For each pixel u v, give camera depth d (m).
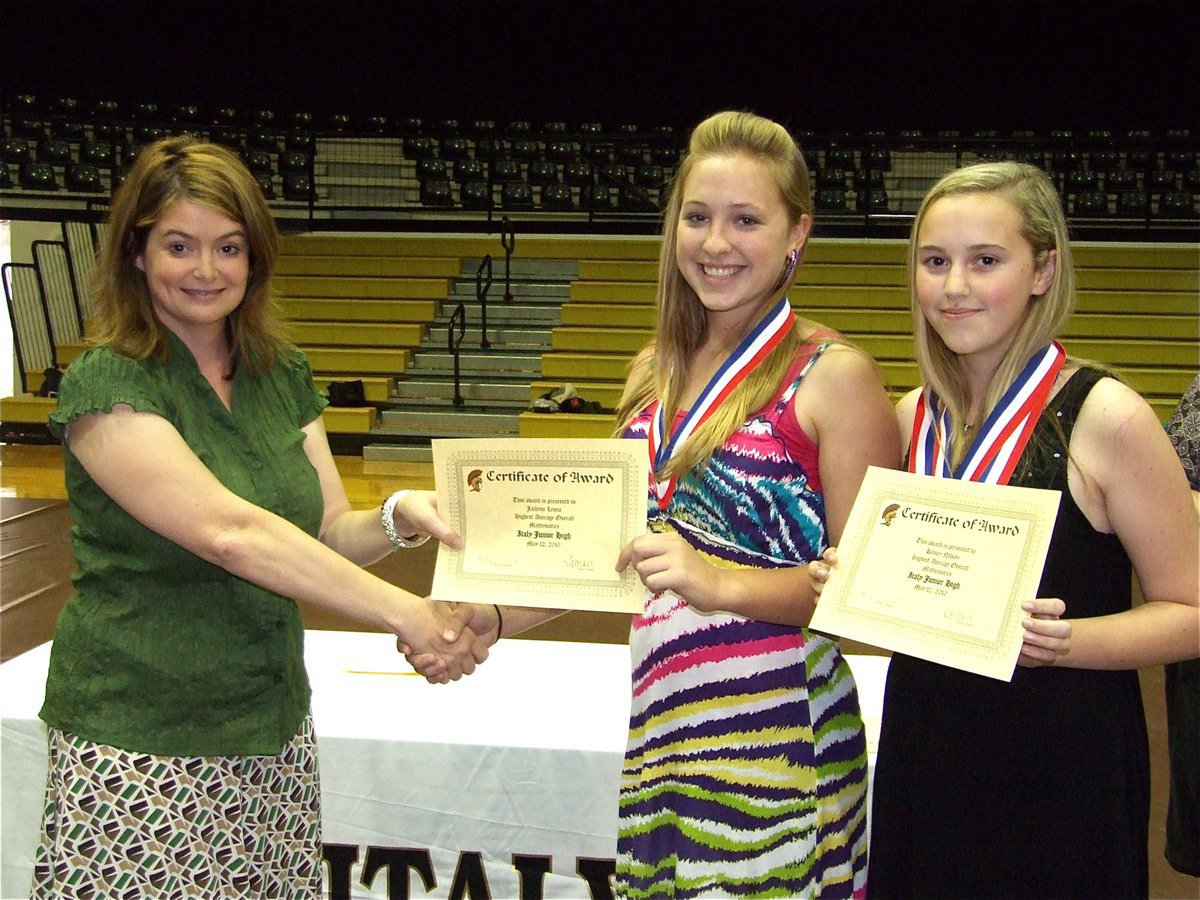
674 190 1.62
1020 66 12.62
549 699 2.18
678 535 1.53
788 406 1.49
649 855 1.56
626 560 1.49
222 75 12.88
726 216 1.50
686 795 1.52
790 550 1.51
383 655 2.46
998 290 1.38
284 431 1.71
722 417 1.50
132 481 1.49
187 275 1.51
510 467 1.58
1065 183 12.08
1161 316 10.88
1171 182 12.18
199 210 1.51
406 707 2.13
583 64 13.05
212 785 1.57
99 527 1.56
